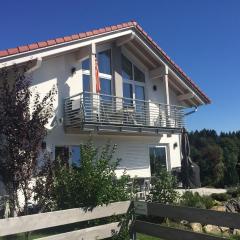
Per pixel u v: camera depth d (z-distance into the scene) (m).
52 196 10.14
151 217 12.15
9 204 10.67
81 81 19.47
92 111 18.52
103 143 20.31
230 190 19.39
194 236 7.94
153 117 22.73
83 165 9.68
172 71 22.91
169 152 23.88
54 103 18.23
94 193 9.11
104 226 8.71
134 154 21.91
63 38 17.28
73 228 9.32
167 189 13.88
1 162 10.55
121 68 21.70
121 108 20.39
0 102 10.66
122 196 9.88
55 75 18.41
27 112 10.82
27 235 8.69
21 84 11.17
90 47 18.67
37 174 10.62
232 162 31.12
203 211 7.68
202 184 31.23
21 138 10.52
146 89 23.09
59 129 18.30
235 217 7.19
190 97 24.05
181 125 23.23
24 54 15.68
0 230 6.95
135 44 21.67
